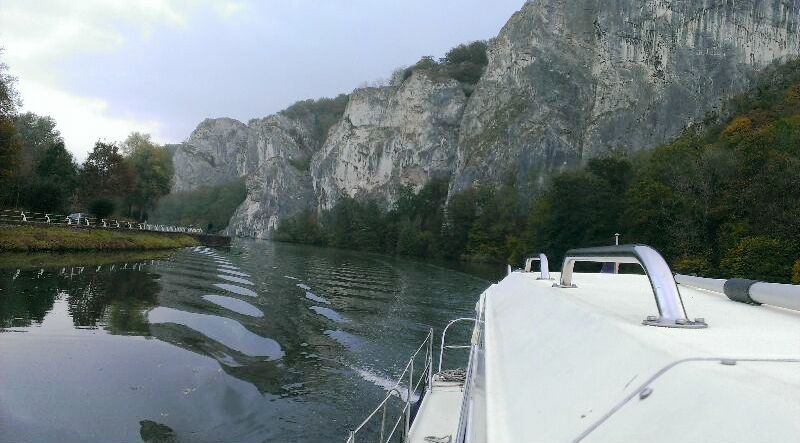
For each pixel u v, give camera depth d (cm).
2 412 898
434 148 12056
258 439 874
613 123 8638
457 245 7738
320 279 3681
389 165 12875
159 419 932
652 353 162
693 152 4338
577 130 9219
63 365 1172
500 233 7181
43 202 4697
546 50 9931
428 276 4428
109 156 6500
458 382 604
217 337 1586
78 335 1463
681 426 120
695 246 3603
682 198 3844
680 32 8675
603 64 9294
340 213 10431
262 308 2205
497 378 252
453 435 440
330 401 1080
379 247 9356
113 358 1252
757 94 6575
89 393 1018
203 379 1149
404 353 1527
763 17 8525
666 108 8231
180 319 1798
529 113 9519
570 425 156
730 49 8306
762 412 108
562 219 4741
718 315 236
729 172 3766
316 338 1688
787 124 4103
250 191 16562
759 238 3075
